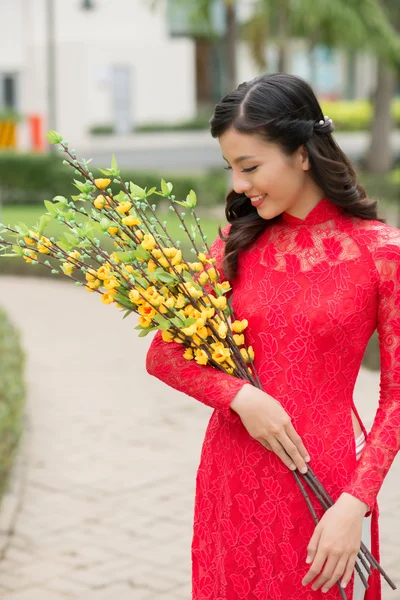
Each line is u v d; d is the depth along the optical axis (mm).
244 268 2230
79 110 26406
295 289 2137
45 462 5262
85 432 5785
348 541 2004
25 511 4578
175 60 29031
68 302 10312
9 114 20906
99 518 4492
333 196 2109
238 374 2156
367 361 7168
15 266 12070
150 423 5953
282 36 16500
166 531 4336
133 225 2145
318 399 2131
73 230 2199
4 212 16266
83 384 6906
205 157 24875
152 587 3781
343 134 30594
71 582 3822
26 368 7371
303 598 2170
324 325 2102
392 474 4918
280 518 2162
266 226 2221
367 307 2111
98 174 16719
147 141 27828
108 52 27328
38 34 26125
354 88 36750
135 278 2158
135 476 5039
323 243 2148
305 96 2049
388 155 21578
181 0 17312
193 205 2230
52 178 17297
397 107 31922
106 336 8562
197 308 2150
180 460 5285
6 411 5293
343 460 2137
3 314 8031
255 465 2176
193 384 2137
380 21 16719
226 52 16344
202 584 2328
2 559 4043
